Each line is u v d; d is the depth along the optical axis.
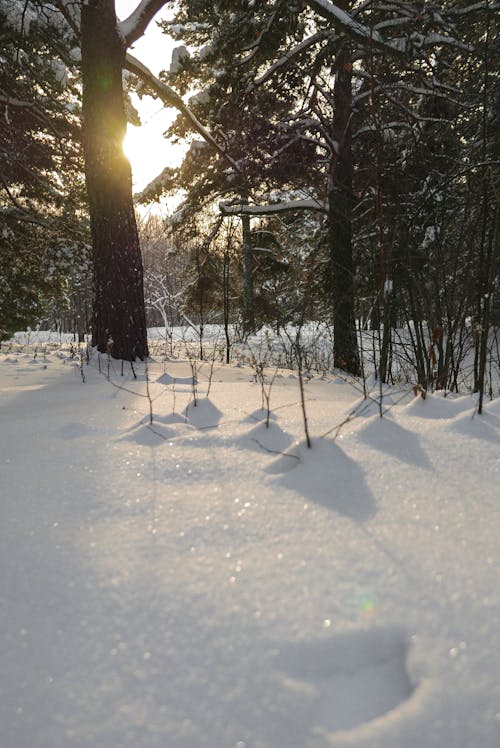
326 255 8.82
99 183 6.05
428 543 1.33
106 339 6.17
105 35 5.96
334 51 7.48
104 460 2.09
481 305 3.87
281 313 16.25
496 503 1.58
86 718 0.84
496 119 7.08
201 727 0.82
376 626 1.02
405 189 6.70
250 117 8.41
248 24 7.70
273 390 3.80
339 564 1.25
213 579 1.21
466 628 1.01
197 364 5.93
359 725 0.82
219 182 9.77
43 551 1.36
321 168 8.89
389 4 7.14
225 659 0.96
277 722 0.82
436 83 7.48
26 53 9.95
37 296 13.45
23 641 1.03
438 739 0.78
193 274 13.16
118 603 1.13
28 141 10.72
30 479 1.90
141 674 0.93
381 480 1.74
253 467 1.94
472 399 2.68
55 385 4.37
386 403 2.77
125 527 1.49
